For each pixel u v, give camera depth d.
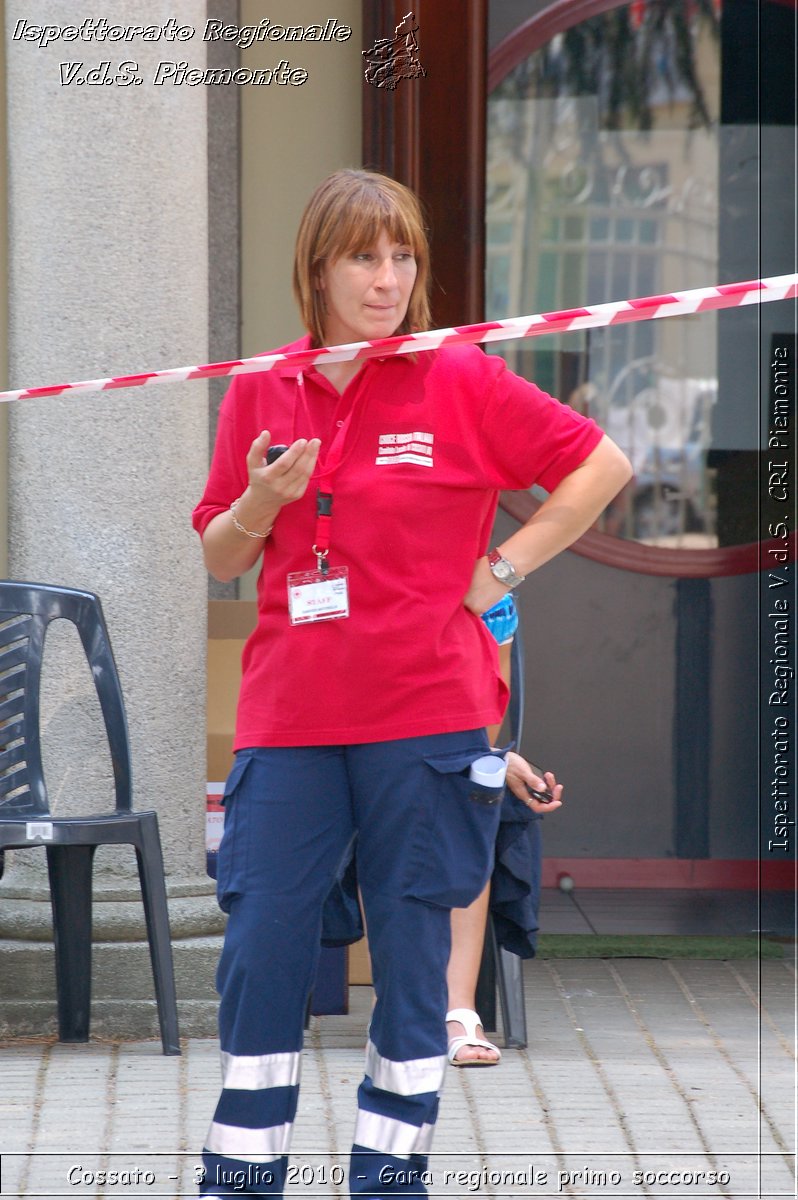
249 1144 7.70
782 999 14.19
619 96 18.06
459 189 15.48
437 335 7.60
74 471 12.58
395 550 7.65
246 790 7.82
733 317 18.25
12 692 11.83
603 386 18.31
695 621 18.08
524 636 18.03
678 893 17.92
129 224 12.52
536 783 11.50
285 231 16.42
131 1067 11.52
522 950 12.23
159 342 12.65
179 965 12.53
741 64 18.03
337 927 9.09
